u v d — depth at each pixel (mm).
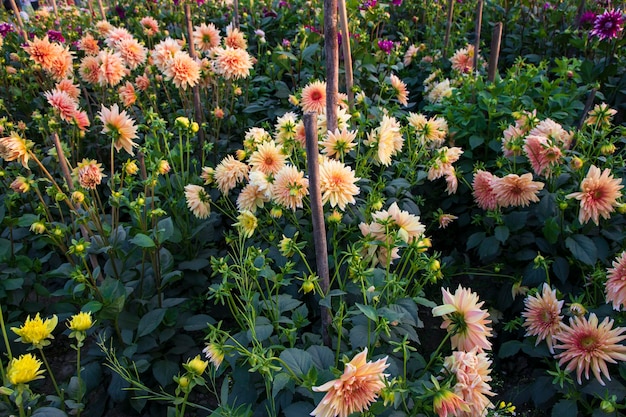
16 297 2611
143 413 2342
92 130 3727
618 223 2473
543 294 2037
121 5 6484
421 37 6027
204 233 2848
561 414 1913
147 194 2861
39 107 4102
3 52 4719
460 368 1527
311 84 3045
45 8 6266
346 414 1390
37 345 1587
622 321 2047
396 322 1821
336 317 1797
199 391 2420
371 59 4070
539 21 5625
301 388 1646
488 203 2639
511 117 3225
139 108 4109
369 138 2553
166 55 3137
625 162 2695
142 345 2230
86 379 2172
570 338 1854
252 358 1523
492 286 2953
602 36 3988
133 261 2479
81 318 1626
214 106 3828
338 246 2391
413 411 1562
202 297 2719
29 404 1705
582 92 3520
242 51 3373
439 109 3635
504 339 2611
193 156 3520
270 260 1944
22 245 2836
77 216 2408
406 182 2648
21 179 2312
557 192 2504
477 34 4328
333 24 2416
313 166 1807
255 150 2643
